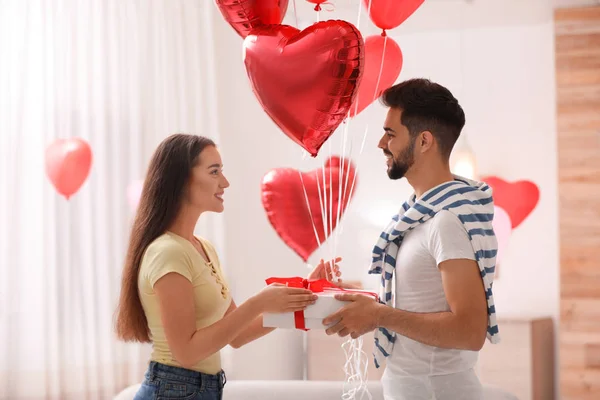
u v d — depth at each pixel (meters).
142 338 2.00
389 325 1.69
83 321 3.55
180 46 4.07
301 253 2.77
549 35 4.64
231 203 4.37
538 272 4.59
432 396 1.73
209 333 1.78
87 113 3.63
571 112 4.33
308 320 1.76
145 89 3.89
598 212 4.26
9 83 3.34
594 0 4.25
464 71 4.78
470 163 4.34
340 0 4.30
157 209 1.95
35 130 3.43
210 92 4.22
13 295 3.32
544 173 4.62
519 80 4.69
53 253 3.45
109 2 3.75
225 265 4.23
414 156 1.79
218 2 1.99
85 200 3.60
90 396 3.57
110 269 3.67
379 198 4.85
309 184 2.71
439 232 1.69
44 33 3.46
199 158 1.97
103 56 3.70
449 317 1.64
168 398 1.87
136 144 3.83
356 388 2.62
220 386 1.98
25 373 3.35
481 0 4.26
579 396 4.23
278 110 1.90
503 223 4.01
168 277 1.82
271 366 4.63
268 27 1.92
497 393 2.68
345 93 1.86
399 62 2.44
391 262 1.84
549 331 4.46
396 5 2.24
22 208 3.38
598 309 4.22
